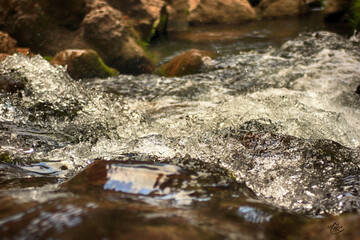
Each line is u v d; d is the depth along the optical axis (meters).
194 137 2.59
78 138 2.86
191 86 4.94
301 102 3.97
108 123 3.18
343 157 2.16
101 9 7.84
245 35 10.04
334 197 1.78
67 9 7.71
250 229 1.22
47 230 1.03
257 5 13.06
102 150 2.52
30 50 7.26
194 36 10.38
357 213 1.61
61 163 2.34
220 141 2.48
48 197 1.37
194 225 1.13
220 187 1.65
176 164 1.95
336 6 10.62
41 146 2.60
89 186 1.52
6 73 3.60
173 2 12.59
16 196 1.40
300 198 1.82
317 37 7.01
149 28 9.86
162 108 3.98
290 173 2.03
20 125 2.96
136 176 1.58
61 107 3.28
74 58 6.11
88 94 3.58
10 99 3.27
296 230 1.29
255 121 3.00
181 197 1.46
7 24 7.29
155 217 1.14
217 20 12.27
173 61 6.32
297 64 5.59
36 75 3.62
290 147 2.28
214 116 3.43
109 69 6.35
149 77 5.95
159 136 2.68
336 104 3.97
